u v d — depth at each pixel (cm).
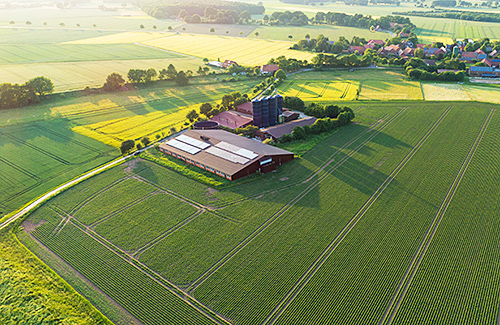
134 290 6262
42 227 8038
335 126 12950
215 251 7075
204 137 11531
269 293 6059
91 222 8131
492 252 6750
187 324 5578
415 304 5728
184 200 8831
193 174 9956
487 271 6316
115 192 9288
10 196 9331
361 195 8731
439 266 6462
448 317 5478
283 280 6312
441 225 7538
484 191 8712
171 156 11156
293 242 7219
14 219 8338
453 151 10800
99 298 6147
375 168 9988
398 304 5747
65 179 10062
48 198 9044
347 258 6744
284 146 11612
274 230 7594
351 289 6066
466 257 6650
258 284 6247
